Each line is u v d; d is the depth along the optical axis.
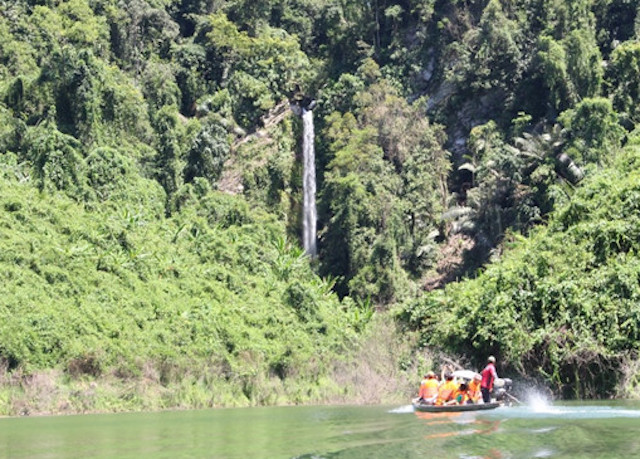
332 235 133.75
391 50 165.75
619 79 132.88
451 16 159.50
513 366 60.59
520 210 116.81
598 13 150.00
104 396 60.06
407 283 124.56
